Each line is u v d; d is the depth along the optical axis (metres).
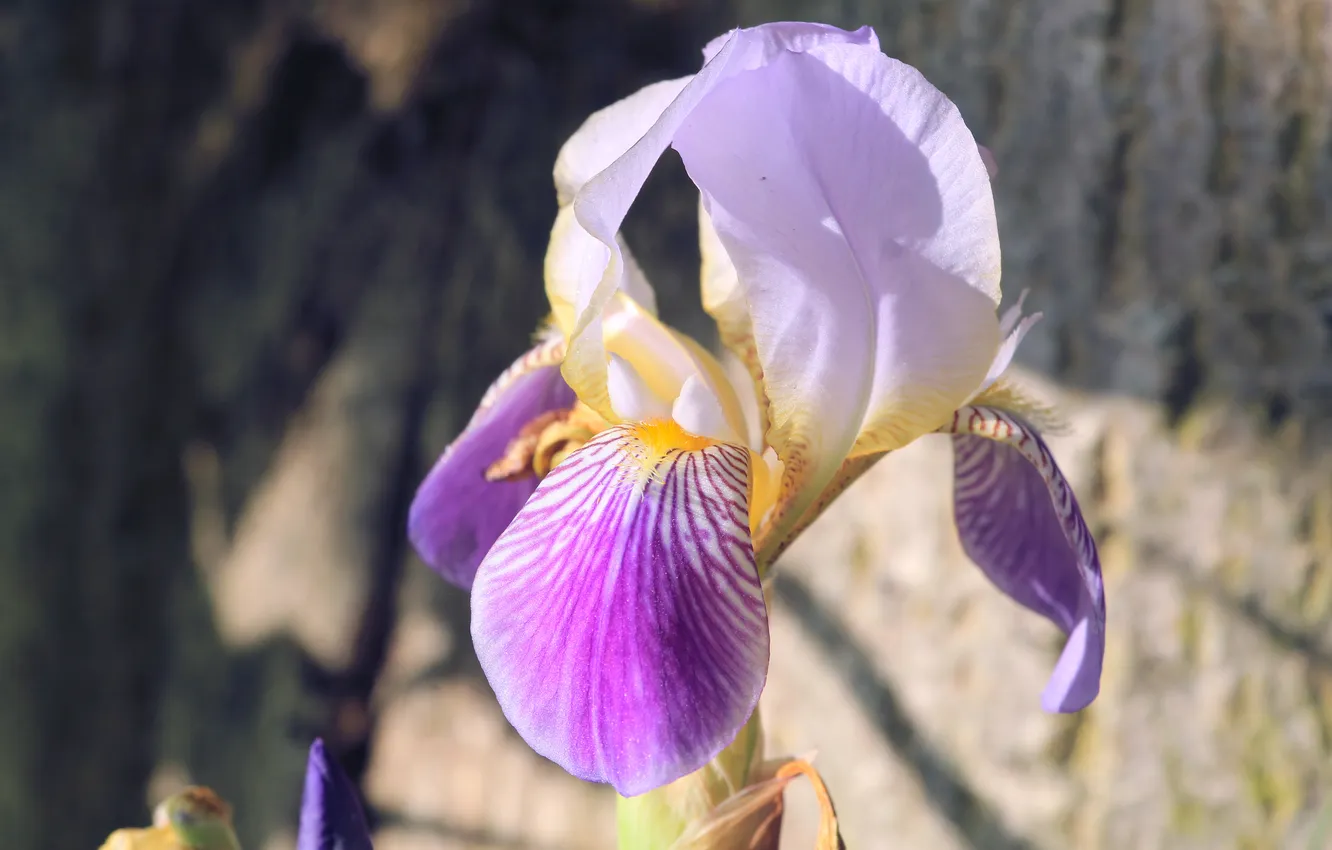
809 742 0.64
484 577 0.37
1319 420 0.56
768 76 0.37
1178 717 0.57
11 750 0.81
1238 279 0.56
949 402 0.39
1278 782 0.56
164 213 0.84
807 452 0.39
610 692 0.35
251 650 0.79
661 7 0.73
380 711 0.76
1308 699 0.56
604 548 0.36
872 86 0.37
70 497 0.83
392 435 0.76
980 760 0.59
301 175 0.81
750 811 0.39
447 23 0.76
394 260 0.78
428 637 0.75
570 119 0.74
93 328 0.83
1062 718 0.57
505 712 0.35
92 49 0.82
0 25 0.80
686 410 0.38
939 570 0.60
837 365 0.38
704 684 0.35
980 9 0.59
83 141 0.82
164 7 0.82
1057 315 0.57
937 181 0.37
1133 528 0.57
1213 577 0.56
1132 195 0.57
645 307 0.42
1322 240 0.56
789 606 0.64
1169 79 0.56
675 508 0.36
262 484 0.81
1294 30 0.56
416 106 0.77
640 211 0.69
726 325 0.41
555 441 0.41
